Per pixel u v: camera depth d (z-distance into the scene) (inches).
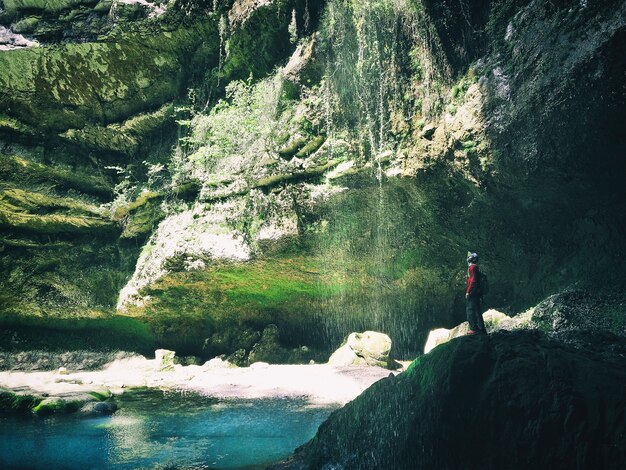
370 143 488.7
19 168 685.3
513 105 370.0
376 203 518.6
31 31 618.2
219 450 299.7
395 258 558.9
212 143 620.1
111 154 727.1
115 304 732.0
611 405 181.0
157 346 768.9
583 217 415.5
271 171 552.1
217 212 603.2
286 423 355.6
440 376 207.0
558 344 215.8
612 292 370.6
